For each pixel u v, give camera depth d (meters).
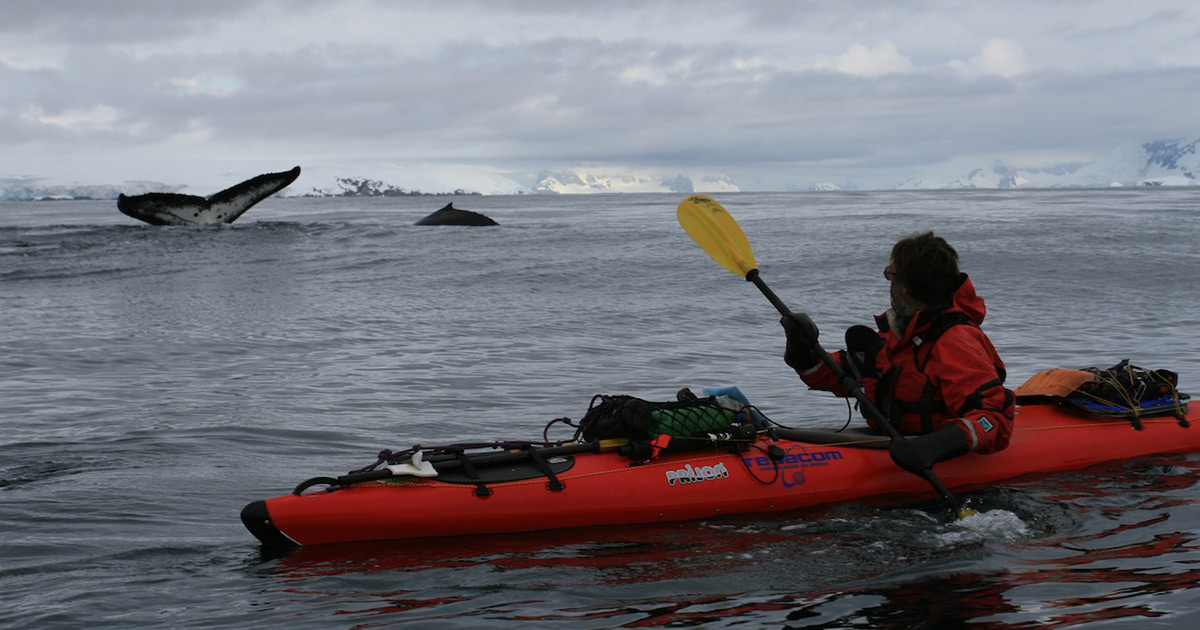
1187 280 13.80
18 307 12.91
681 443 4.31
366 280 15.67
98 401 7.07
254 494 4.69
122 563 3.68
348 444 5.77
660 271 16.03
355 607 3.21
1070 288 13.20
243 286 15.12
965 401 4.23
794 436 4.66
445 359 8.87
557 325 10.99
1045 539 3.84
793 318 4.77
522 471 4.12
